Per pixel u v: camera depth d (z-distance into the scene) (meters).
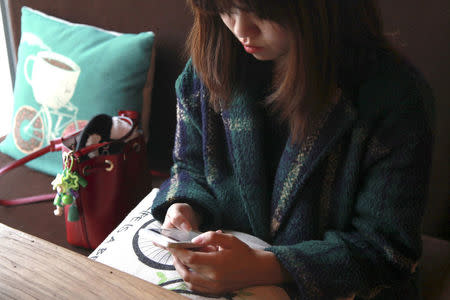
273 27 0.55
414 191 0.64
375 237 0.66
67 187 0.92
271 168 0.77
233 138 0.75
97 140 0.96
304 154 0.68
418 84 0.62
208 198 0.80
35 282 0.50
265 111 0.74
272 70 0.72
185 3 1.07
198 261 0.63
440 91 0.89
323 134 0.66
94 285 0.50
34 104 1.24
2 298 0.48
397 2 0.85
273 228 0.75
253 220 0.77
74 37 1.19
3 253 0.54
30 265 0.52
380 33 0.65
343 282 0.63
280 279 0.66
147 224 0.82
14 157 1.29
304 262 0.63
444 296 0.83
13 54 1.41
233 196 0.80
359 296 0.68
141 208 0.89
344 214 0.70
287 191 0.71
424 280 0.87
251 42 0.59
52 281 0.50
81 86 1.16
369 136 0.65
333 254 0.65
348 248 0.66
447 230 1.01
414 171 0.63
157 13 1.12
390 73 0.63
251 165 0.74
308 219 0.71
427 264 0.90
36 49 1.24
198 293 0.66
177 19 1.10
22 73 1.26
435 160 0.95
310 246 0.67
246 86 0.73
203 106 0.79
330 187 0.70
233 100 0.73
